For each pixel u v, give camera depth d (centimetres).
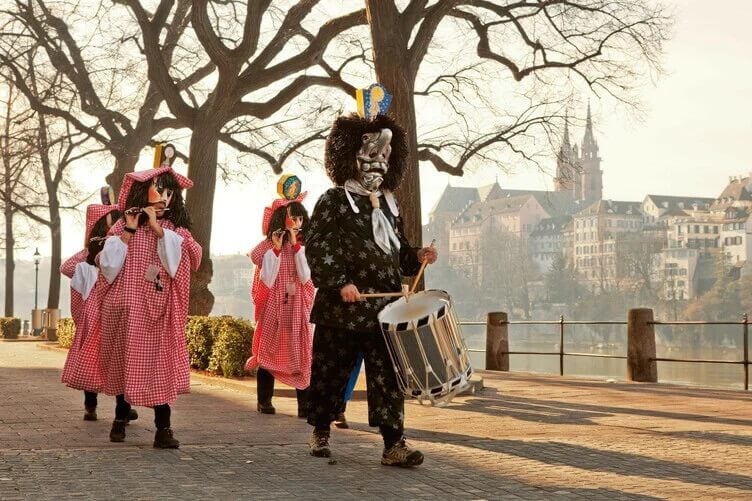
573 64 2269
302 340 918
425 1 1559
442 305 587
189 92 3003
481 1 2250
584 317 17450
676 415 970
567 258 19388
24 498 495
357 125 647
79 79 2959
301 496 511
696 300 16762
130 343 671
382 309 623
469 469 607
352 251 629
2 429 801
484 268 19912
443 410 1016
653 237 19075
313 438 653
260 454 657
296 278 930
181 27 2989
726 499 514
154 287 682
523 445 723
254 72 2416
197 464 611
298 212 927
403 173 666
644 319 1456
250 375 1327
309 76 2466
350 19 2312
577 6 2223
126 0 2497
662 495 525
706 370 9019
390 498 510
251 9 2336
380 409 615
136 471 580
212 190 2489
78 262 816
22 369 1638
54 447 686
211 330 1420
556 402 1115
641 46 2231
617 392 1257
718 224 19462
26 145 3362
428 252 654
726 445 727
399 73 1471
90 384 740
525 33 2292
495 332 1773
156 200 684
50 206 3819
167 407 685
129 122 3022
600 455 671
